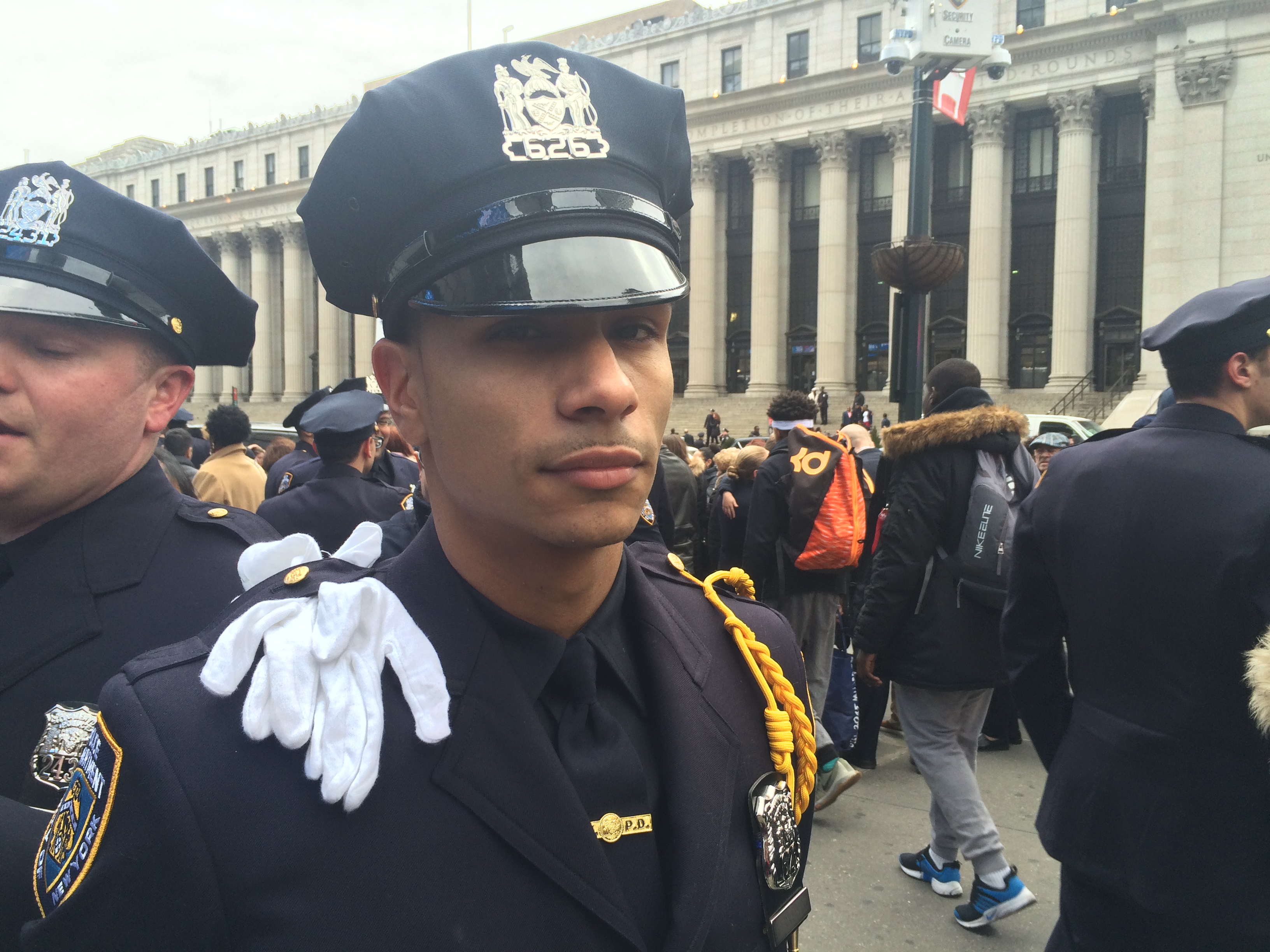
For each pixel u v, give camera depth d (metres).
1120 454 2.02
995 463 3.32
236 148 47.16
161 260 1.45
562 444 0.74
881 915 3.36
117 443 1.42
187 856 0.71
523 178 0.80
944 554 3.27
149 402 1.49
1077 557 2.02
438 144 0.80
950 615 3.23
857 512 4.58
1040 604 2.23
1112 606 1.92
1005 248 30.81
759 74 34.69
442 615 0.84
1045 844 2.05
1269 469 1.80
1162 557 1.83
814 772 1.08
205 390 47.22
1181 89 25.81
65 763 1.15
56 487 1.36
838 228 32.50
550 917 0.75
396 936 0.70
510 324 0.76
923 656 3.26
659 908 0.83
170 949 0.72
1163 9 26.12
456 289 0.75
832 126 32.44
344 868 0.72
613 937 0.77
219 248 46.94
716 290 35.81
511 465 0.75
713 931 0.85
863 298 33.75
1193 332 1.96
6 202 1.34
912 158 7.31
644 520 2.73
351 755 0.73
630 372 0.79
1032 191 30.89
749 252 35.88
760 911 0.93
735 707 1.01
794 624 4.72
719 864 0.86
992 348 29.78
